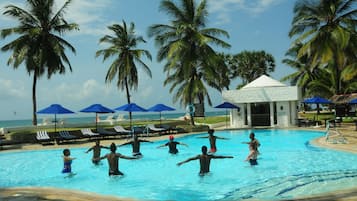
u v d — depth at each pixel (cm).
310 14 3491
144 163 1568
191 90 3356
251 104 3644
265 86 3544
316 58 3441
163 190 1066
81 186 1162
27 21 3262
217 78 3472
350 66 3575
